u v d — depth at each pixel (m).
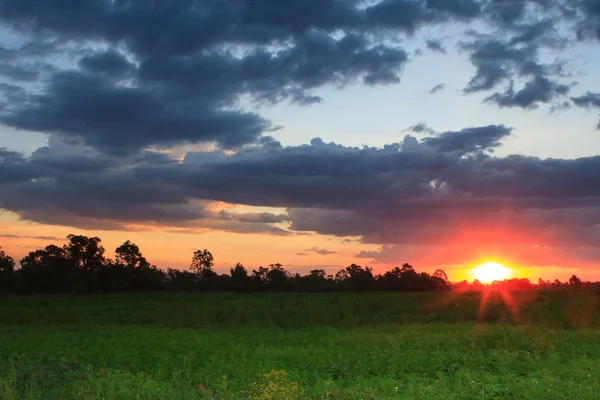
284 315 35.78
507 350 17.72
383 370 15.31
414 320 33.12
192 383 13.79
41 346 20.38
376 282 83.75
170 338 23.84
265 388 12.20
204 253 88.19
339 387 12.85
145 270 84.38
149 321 35.34
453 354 16.86
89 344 21.27
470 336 21.20
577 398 11.29
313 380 14.11
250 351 18.70
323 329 28.73
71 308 44.59
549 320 29.98
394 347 18.77
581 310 31.91
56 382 12.40
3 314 38.56
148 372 15.51
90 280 78.94
